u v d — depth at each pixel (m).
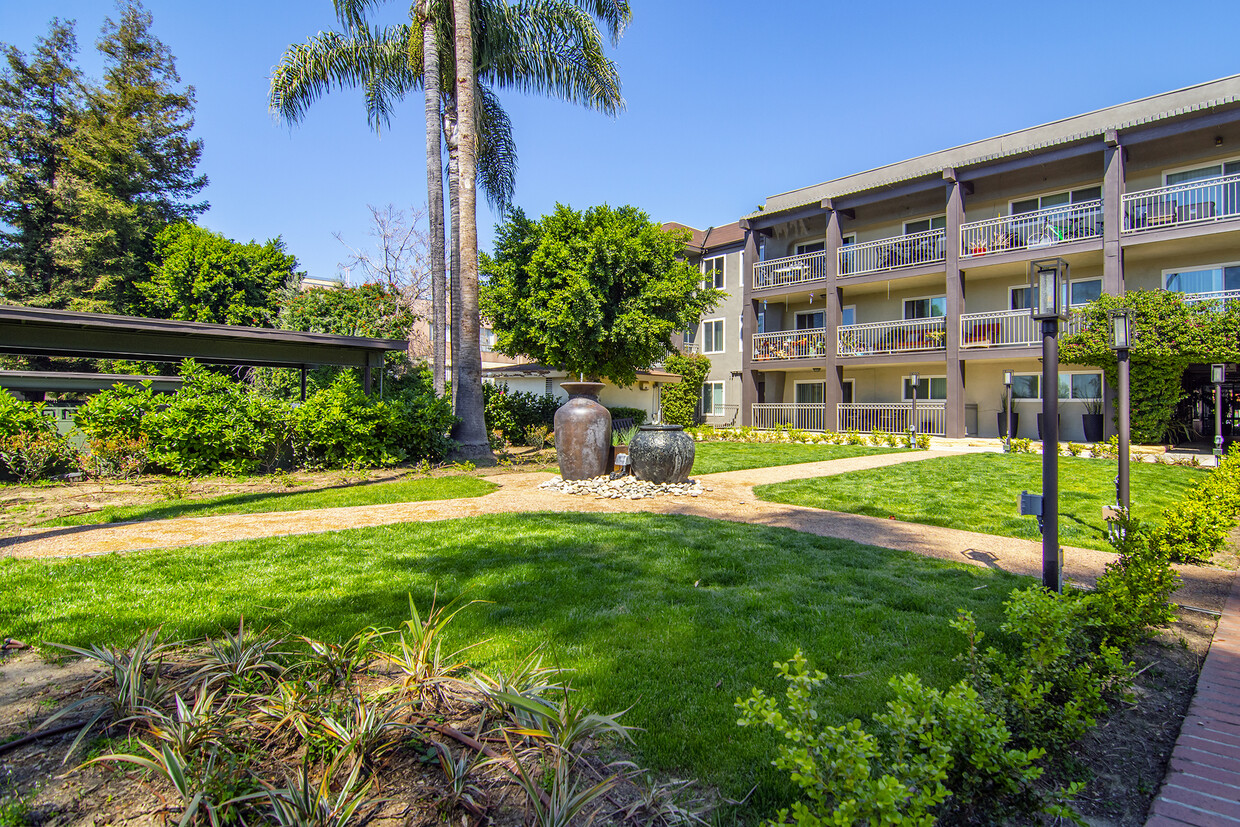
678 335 28.25
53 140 28.16
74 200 26.25
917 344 20.20
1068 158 16.98
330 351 14.72
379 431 12.90
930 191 20.31
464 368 14.09
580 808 1.85
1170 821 2.02
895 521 7.25
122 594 4.23
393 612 3.91
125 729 2.44
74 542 5.90
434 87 15.45
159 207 30.81
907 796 1.59
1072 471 11.49
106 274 27.06
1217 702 2.84
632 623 3.79
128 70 30.69
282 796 1.82
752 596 4.31
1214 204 15.56
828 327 21.98
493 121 17.95
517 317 18.05
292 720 2.27
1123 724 2.71
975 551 5.79
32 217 27.78
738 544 5.89
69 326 11.31
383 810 1.98
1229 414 17.70
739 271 26.86
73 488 9.56
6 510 7.62
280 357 14.05
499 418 18.70
